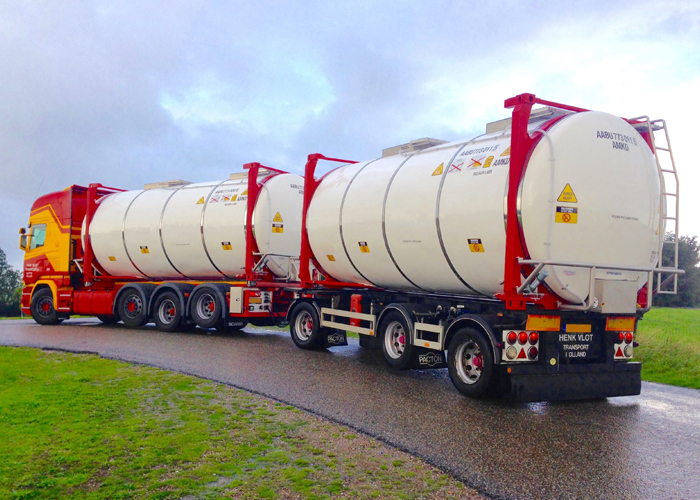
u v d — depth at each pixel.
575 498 4.43
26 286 17.97
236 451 5.34
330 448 5.52
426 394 8.01
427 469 5.00
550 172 7.14
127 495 4.27
